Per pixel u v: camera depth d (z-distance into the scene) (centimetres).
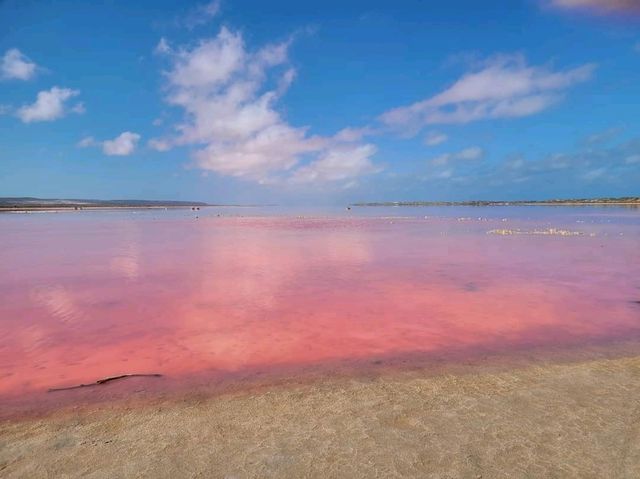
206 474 319
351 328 692
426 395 445
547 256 1500
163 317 763
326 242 2052
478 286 1009
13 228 3173
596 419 388
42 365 548
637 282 1046
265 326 707
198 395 456
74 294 943
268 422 395
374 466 326
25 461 339
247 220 4728
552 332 661
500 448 346
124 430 385
